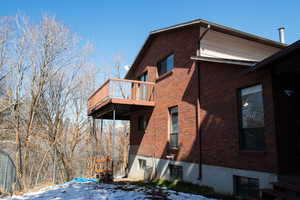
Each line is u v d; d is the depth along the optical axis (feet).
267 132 20.79
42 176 62.13
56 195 24.36
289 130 20.70
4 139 58.39
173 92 37.11
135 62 52.37
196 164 30.40
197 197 22.66
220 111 27.04
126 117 58.75
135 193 24.16
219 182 26.27
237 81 24.82
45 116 64.49
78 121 73.56
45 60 60.08
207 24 32.32
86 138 74.59
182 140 33.81
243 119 24.12
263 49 38.63
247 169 22.68
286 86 21.42
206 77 29.96
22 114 58.18
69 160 69.87
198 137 30.30
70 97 72.64
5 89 57.26
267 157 20.59
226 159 25.52
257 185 21.98
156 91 42.57
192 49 33.71
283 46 39.34
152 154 42.09
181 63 35.78
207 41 33.45
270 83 20.86
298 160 20.61
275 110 20.33
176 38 37.96
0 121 58.29
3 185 39.60
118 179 44.78
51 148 62.54
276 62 20.04
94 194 24.06
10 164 40.04
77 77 73.05
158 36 43.96
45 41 60.49
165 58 41.60
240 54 36.01
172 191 25.59
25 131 57.62
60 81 68.54
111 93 38.65
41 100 63.36
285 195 16.80
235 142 24.43
